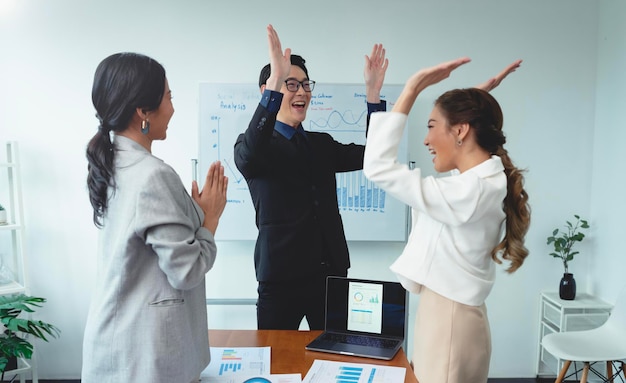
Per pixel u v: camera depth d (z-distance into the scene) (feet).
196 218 4.33
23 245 9.74
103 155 4.03
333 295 5.75
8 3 10.21
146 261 4.01
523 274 11.19
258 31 10.53
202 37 10.52
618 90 10.18
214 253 4.30
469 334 4.21
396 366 4.91
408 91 4.20
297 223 6.48
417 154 10.78
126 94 4.01
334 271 6.78
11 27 10.25
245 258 10.95
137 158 4.03
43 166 10.51
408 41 10.66
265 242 6.52
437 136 4.36
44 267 10.68
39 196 10.55
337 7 10.54
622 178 10.06
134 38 10.46
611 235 10.39
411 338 11.29
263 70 6.72
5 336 9.82
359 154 7.13
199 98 10.39
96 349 4.00
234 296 11.01
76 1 10.32
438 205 4.01
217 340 5.59
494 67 10.79
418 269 4.35
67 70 10.40
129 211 3.89
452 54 10.72
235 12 10.50
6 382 10.44
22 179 10.47
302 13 10.53
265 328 6.68
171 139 10.69
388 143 4.16
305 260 6.52
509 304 11.25
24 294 9.75
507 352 11.31
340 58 10.62
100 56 10.44
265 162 6.30
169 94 4.41
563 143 11.00
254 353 5.23
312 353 5.23
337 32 10.57
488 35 10.72
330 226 6.73
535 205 11.09
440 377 4.24
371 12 10.59
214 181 4.60
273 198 6.49
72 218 10.66
